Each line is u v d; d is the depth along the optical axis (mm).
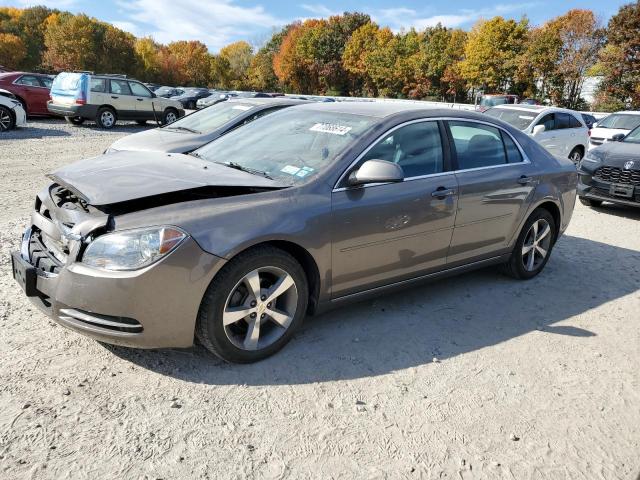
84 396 2795
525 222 4766
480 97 33219
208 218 2910
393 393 3023
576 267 5559
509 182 4441
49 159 10773
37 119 19906
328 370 3215
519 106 12305
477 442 2656
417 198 3748
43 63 72250
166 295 2781
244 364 3197
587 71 46219
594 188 8336
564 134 11898
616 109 40250
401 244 3744
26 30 84688
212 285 2920
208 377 3047
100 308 2752
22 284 3111
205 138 7355
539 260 5098
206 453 2451
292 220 3139
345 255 3449
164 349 3305
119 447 2445
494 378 3256
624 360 3592
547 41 48469
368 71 72062
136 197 2848
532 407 2982
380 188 3584
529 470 2486
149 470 2322
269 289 3201
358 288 3645
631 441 2748
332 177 3402
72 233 2859
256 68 94375
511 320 4121
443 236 4023
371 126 3707
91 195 2867
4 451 2365
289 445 2541
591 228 7438
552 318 4211
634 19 38906
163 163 3584
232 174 3412
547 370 3396
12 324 3498
